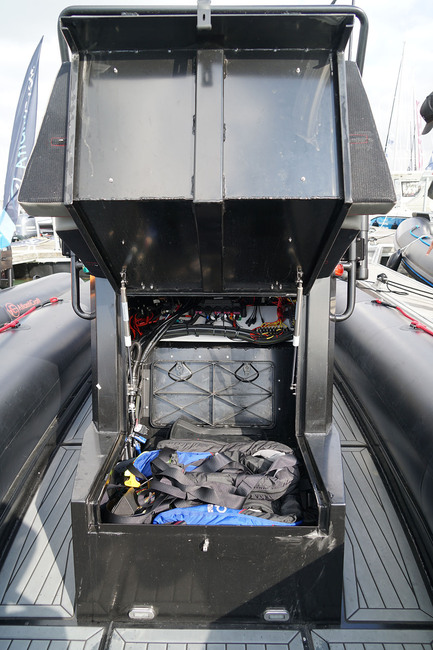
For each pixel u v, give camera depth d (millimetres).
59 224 1462
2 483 1964
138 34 1250
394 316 3039
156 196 1280
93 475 1640
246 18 1202
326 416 1921
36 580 1791
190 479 1748
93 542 1526
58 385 2561
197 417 2258
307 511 1689
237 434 2195
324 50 1288
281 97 1294
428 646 1568
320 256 1481
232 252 1517
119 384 1916
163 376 2287
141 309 2172
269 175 1282
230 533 1499
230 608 1578
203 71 1275
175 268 1577
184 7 1209
